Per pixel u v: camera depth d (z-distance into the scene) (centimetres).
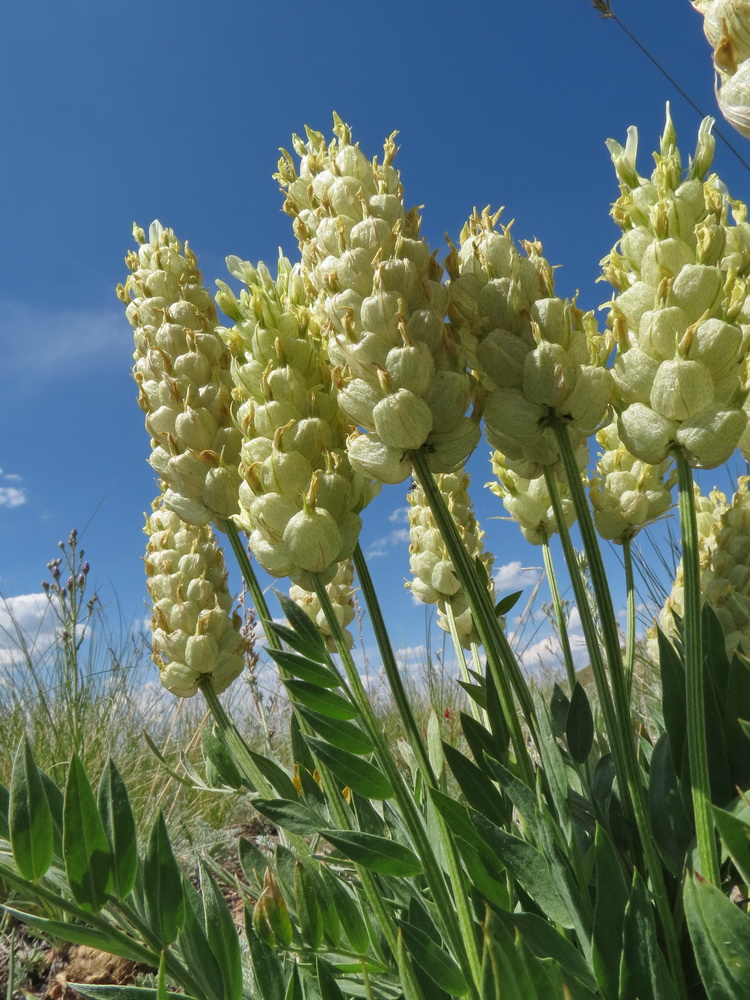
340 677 21
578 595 21
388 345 19
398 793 20
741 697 23
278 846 27
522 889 23
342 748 20
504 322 20
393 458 19
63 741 64
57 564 67
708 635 26
